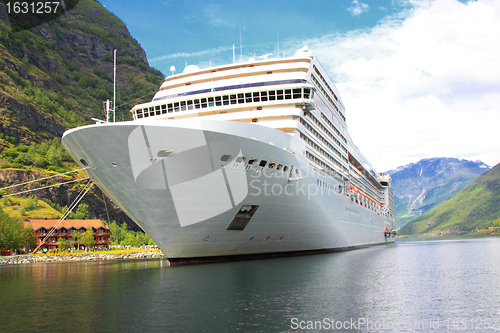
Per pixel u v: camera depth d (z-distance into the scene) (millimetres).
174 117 41250
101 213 162625
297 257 42844
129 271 40031
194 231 32188
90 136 27469
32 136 191000
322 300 21500
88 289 27188
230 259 37125
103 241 118000
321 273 30516
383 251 62156
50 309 20609
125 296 23516
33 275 40406
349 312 19094
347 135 63438
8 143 178000
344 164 57094
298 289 24250
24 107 197250
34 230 107938
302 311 19203
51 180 157750
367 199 74875
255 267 33219
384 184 97625
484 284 26953
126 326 17250
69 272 43062
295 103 39625
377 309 19719
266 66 42875
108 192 31438
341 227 53406
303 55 48156
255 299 21641
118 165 28297
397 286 25812
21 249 95438
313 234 44438
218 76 42938
